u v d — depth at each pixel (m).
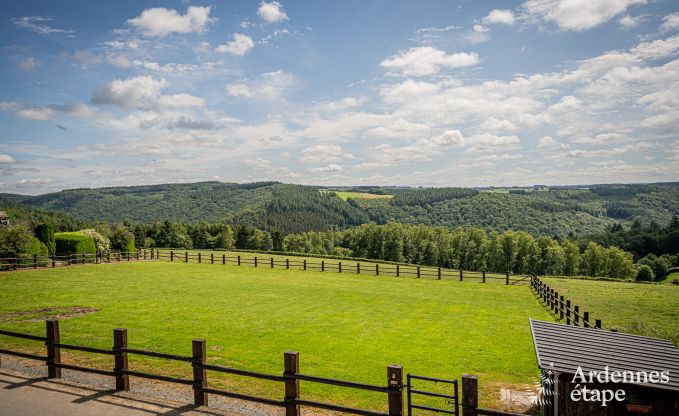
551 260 77.94
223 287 25.69
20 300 19.33
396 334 15.48
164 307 18.66
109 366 10.75
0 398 7.96
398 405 6.32
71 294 21.11
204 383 7.82
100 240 43.78
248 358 11.98
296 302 21.44
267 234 95.50
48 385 8.70
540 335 9.02
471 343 14.51
